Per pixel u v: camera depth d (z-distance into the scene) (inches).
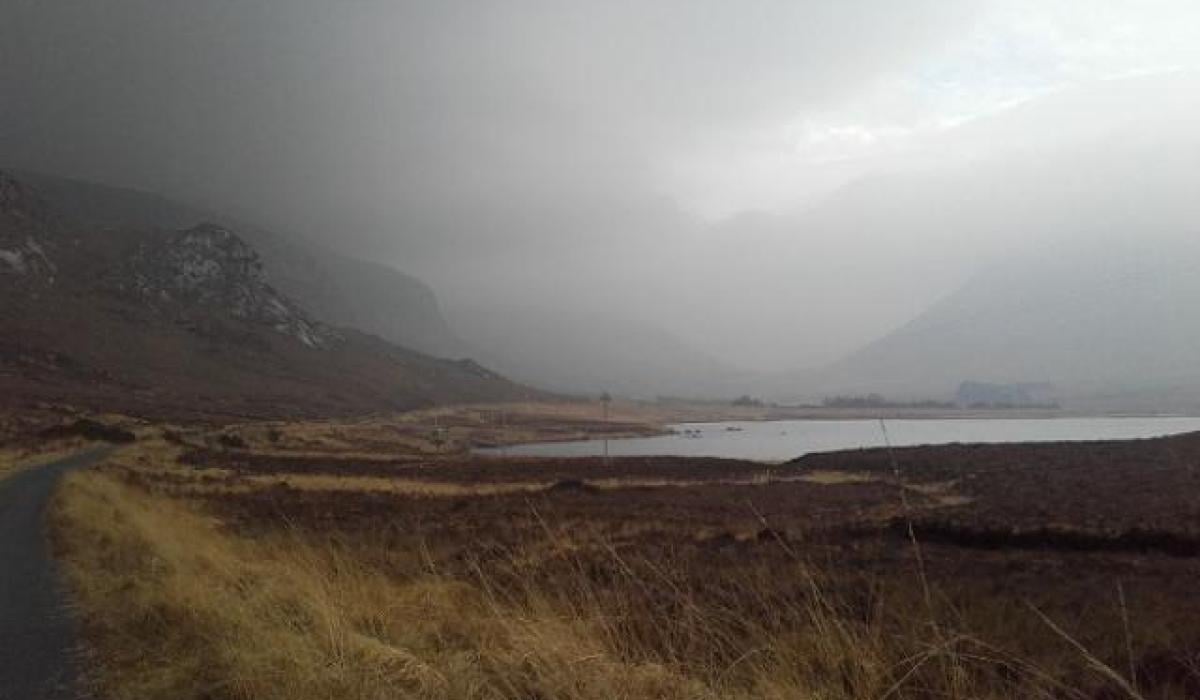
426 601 356.8
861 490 2127.2
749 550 795.4
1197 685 242.1
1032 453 2952.8
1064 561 733.9
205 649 284.8
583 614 273.7
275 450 3929.6
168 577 438.0
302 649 255.8
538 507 1643.7
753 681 217.0
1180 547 858.8
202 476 2346.2
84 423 3553.2
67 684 268.4
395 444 5226.4
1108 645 290.2
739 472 3011.8
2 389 5012.3
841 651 217.0
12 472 1886.1
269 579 394.3
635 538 1003.9
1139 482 1680.6
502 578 374.3
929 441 5595.5
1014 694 209.2
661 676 221.3
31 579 497.4
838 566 656.4
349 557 439.2
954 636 215.2
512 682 229.1
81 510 891.4
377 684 229.3
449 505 1761.8
